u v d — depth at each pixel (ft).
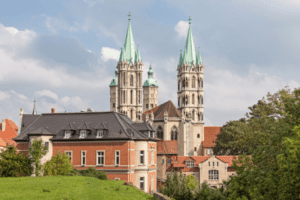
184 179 146.92
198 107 547.90
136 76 575.79
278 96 163.53
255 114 173.68
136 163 210.79
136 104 570.87
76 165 209.26
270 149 97.04
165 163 337.93
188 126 447.42
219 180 331.36
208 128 518.37
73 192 98.32
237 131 356.79
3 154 157.69
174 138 442.91
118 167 202.80
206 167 333.83
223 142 391.86
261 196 90.53
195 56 560.61
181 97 558.97
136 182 209.15
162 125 443.73
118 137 204.23
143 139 211.61
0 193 90.27
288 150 80.79
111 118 219.00
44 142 213.05
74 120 223.71
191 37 564.71
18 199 84.12
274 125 112.16
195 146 500.74
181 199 140.56
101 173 168.76
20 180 117.50
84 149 209.77
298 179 77.10
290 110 105.91
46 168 161.48
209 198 130.21
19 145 221.87
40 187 102.17
